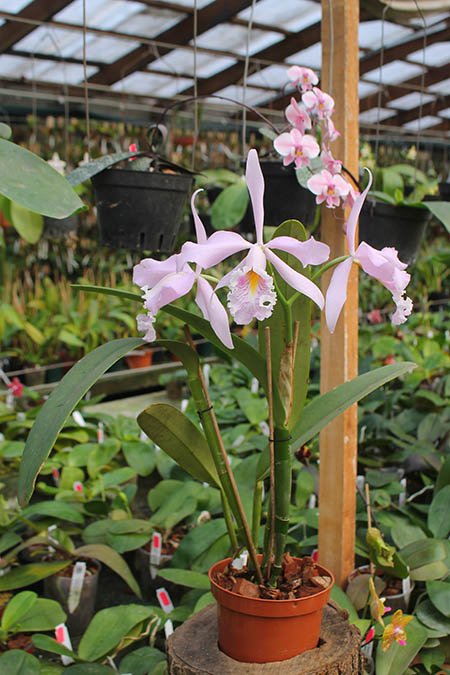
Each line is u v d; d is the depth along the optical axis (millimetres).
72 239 3158
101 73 3375
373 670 1017
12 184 703
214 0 2820
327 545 1121
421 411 1887
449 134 4695
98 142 3533
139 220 1232
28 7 2680
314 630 816
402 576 1120
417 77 3865
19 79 3377
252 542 859
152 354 3000
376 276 733
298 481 1451
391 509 1418
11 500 1549
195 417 1874
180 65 3418
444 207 1129
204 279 710
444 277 3578
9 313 2521
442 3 1665
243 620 788
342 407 831
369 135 4203
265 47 3293
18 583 1172
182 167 1279
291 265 787
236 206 1519
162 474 1586
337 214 1039
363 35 3357
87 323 2689
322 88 1076
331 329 732
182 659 812
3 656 942
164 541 1375
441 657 1056
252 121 4105
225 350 810
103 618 1060
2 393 2135
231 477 813
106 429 1860
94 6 2715
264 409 1869
